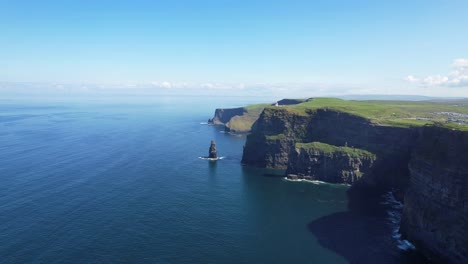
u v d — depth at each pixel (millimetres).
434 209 92812
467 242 80125
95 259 84562
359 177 156250
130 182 149125
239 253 90688
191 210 119812
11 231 97500
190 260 86125
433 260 88500
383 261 88062
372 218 117188
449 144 94625
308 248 94375
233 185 152875
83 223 104688
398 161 153875
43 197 125750
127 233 99188
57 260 83312
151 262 84438
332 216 118375
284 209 124250
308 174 166750
